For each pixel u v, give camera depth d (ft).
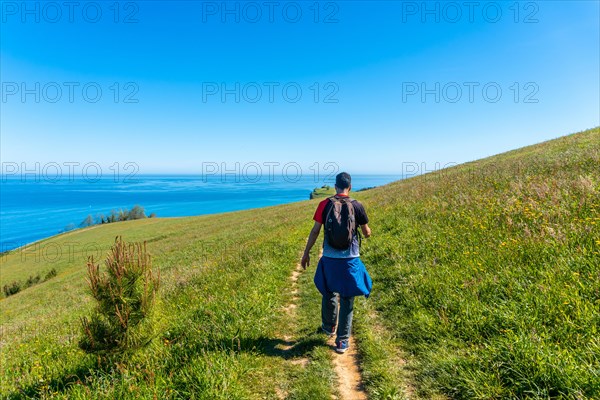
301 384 12.11
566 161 37.19
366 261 27.40
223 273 29.66
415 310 16.35
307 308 19.85
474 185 40.45
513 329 12.34
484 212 26.76
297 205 162.61
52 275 126.72
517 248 17.88
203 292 24.17
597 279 12.99
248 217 149.69
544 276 14.56
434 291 17.21
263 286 23.11
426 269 20.40
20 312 65.36
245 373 12.92
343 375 12.62
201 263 42.98
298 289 23.82
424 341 13.79
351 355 13.99
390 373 12.12
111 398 11.27
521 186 30.66
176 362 13.20
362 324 16.58
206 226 156.15
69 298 60.95
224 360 13.16
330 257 14.20
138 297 13.89
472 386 10.34
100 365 13.37
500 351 11.33
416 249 24.56
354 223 13.99
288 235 47.50
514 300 13.93
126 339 13.29
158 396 11.19
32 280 123.34
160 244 123.24
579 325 11.26
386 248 27.71
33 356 19.34
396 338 14.71
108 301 13.39
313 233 14.69
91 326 13.34
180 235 142.20
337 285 14.03
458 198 35.40
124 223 247.91
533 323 12.16
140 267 14.01
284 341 15.90
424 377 11.64
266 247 39.34
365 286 14.33
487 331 12.97
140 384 11.80
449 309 15.29
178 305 22.17
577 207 20.79
